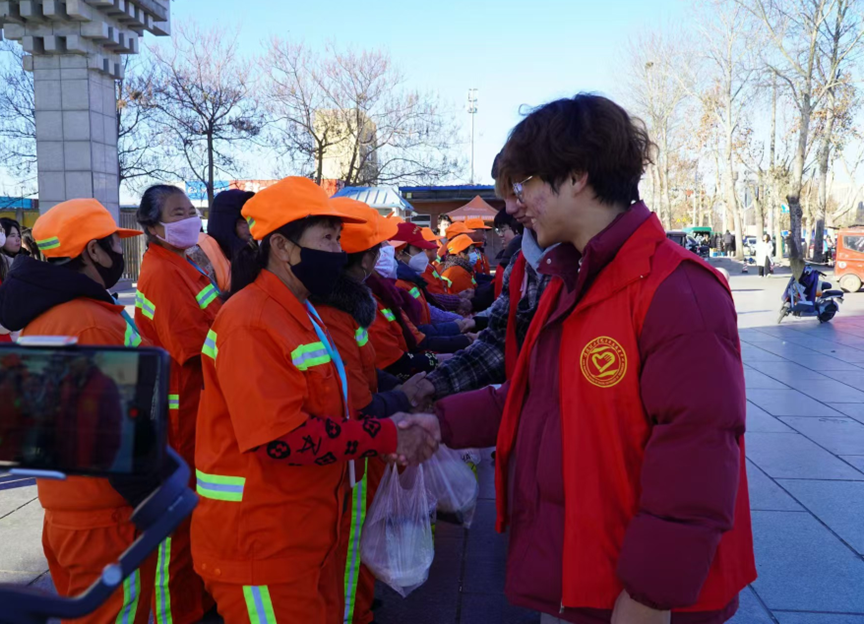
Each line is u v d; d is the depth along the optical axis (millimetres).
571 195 1620
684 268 1521
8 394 1057
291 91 27812
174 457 1078
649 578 1384
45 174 11750
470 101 45000
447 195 21953
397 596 3564
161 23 13039
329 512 2141
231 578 2012
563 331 1632
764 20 30234
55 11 11055
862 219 52188
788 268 35875
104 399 1028
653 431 1470
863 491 4789
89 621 2260
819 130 30984
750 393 7770
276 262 2170
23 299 2346
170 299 3240
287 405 1905
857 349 10789
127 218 21594
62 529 2281
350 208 2826
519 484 1739
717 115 40969
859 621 3248
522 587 1680
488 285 7062
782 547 3969
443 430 2109
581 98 1648
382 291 3482
